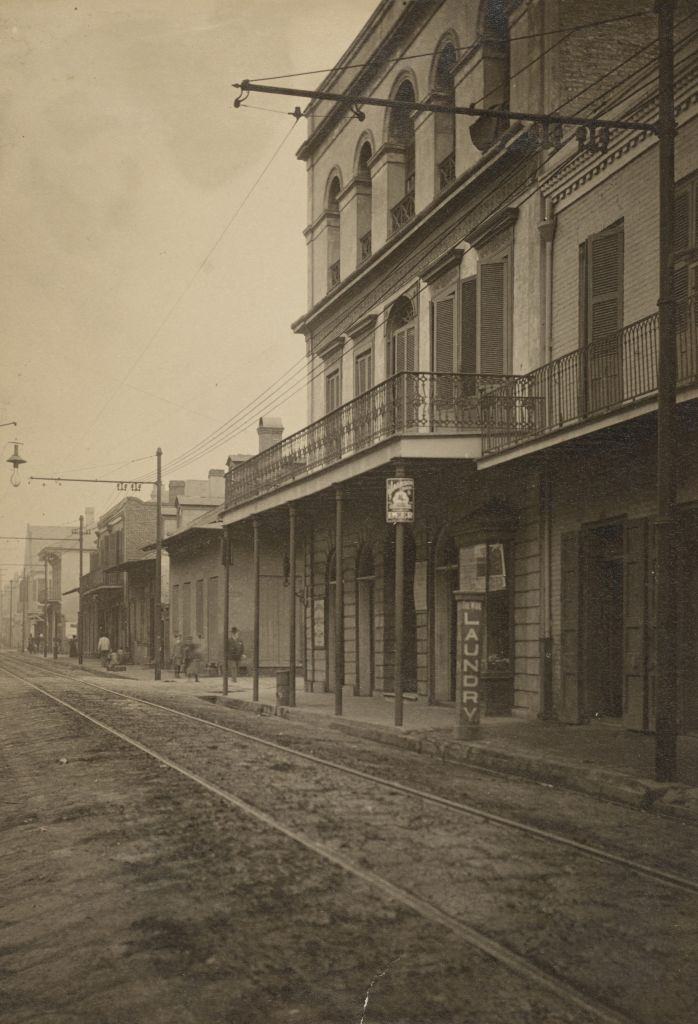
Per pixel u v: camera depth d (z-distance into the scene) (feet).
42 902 20.21
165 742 47.01
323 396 89.61
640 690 45.55
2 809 30.96
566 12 54.60
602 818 28.19
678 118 43.83
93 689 91.61
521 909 18.89
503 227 58.59
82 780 35.70
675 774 31.71
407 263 72.18
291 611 70.08
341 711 59.26
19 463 107.86
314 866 22.20
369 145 81.10
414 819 27.53
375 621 75.97
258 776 35.91
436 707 64.39
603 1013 14.03
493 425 55.01
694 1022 13.85
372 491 68.23
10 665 163.94
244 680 108.47
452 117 68.74
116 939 17.48
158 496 118.21
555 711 52.80
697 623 43.60
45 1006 14.69
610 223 49.42
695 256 42.50
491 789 33.35
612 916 18.47
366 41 78.74
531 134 55.26
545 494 54.03
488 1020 13.82
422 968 15.75
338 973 15.60
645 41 55.21
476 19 62.13
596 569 50.72
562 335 53.26
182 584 140.87
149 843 24.93
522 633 56.08
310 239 91.71
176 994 14.88
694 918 18.35
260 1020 13.91
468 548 59.82
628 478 47.37
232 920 18.34
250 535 118.83
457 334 63.52
